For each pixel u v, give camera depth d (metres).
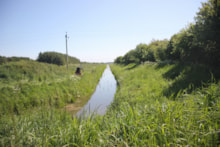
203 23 6.73
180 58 11.68
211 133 2.02
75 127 2.89
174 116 2.69
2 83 9.21
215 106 2.79
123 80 13.49
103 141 2.39
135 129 2.62
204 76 6.03
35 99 7.13
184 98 3.74
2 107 5.72
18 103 6.40
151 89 7.07
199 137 2.13
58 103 7.72
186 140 2.06
